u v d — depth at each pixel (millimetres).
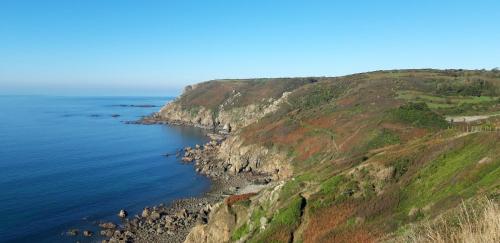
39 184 90500
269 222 48938
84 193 85312
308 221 45281
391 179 46062
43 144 143250
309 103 136125
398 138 77812
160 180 97938
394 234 31344
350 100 112812
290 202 48188
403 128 81062
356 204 44406
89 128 192500
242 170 106875
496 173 31078
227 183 95562
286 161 98625
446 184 37219
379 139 79375
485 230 11352
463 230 12086
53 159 117375
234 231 52781
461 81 117062
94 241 61500
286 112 133000
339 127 96875
